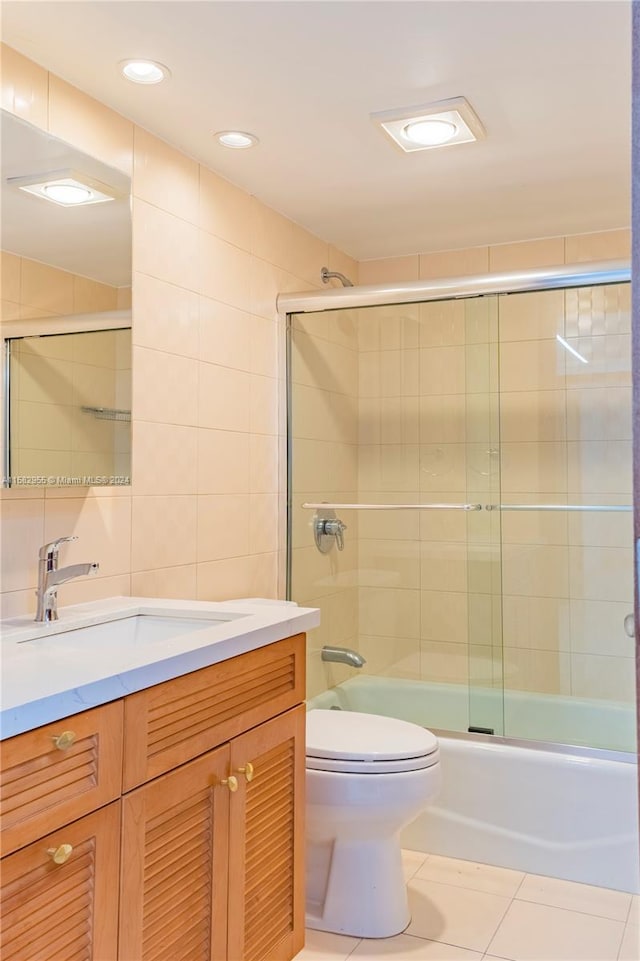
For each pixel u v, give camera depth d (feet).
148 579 7.16
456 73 6.33
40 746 3.71
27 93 5.95
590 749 8.09
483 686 9.50
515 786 8.08
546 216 9.71
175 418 7.53
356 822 6.68
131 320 6.74
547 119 7.14
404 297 9.28
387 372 9.80
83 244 6.23
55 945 3.81
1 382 5.47
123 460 6.61
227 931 5.15
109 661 4.44
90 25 5.58
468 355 9.49
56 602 6.06
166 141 7.48
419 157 7.94
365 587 10.02
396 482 9.87
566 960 6.34
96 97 6.62
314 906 7.10
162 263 7.39
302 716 6.19
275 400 9.34
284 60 6.10
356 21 5.59
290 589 9.44
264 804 5.63
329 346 9.80
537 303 9.51
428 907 7.23
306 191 8.83
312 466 9.68
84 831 3.98
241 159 7.95
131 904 4.29
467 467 9.57
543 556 9.60
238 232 8.65
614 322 9.20
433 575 9.75
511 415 9.72
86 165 6.28
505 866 8.05
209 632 5.31
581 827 7.80
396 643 9.89
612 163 8.14
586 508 9.43
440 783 6.93
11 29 5.63
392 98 6.72
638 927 6.87
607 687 9.26
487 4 5.41
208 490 8.04
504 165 8.14
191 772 4.82
